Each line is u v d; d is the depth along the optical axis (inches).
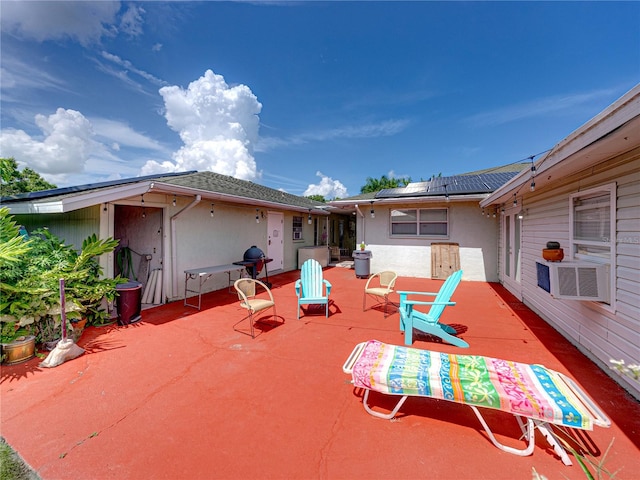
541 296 197.0
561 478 68.7
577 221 148.6
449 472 70.3
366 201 365.7
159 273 235.0
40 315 140.3
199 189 223.5
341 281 342.3
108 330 171.6
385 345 113.1
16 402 99.5
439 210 357.7
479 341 154.9
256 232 351.9
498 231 332.2
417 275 367.2
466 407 97.0
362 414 93.1
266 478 68.6
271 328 176.1
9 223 153.6
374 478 68.6
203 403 99.0
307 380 114.5
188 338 159.2
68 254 165.5
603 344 123.0
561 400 74.9
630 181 106.4
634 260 104.5
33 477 69.0
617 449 77.1
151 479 68.2
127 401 100.1
